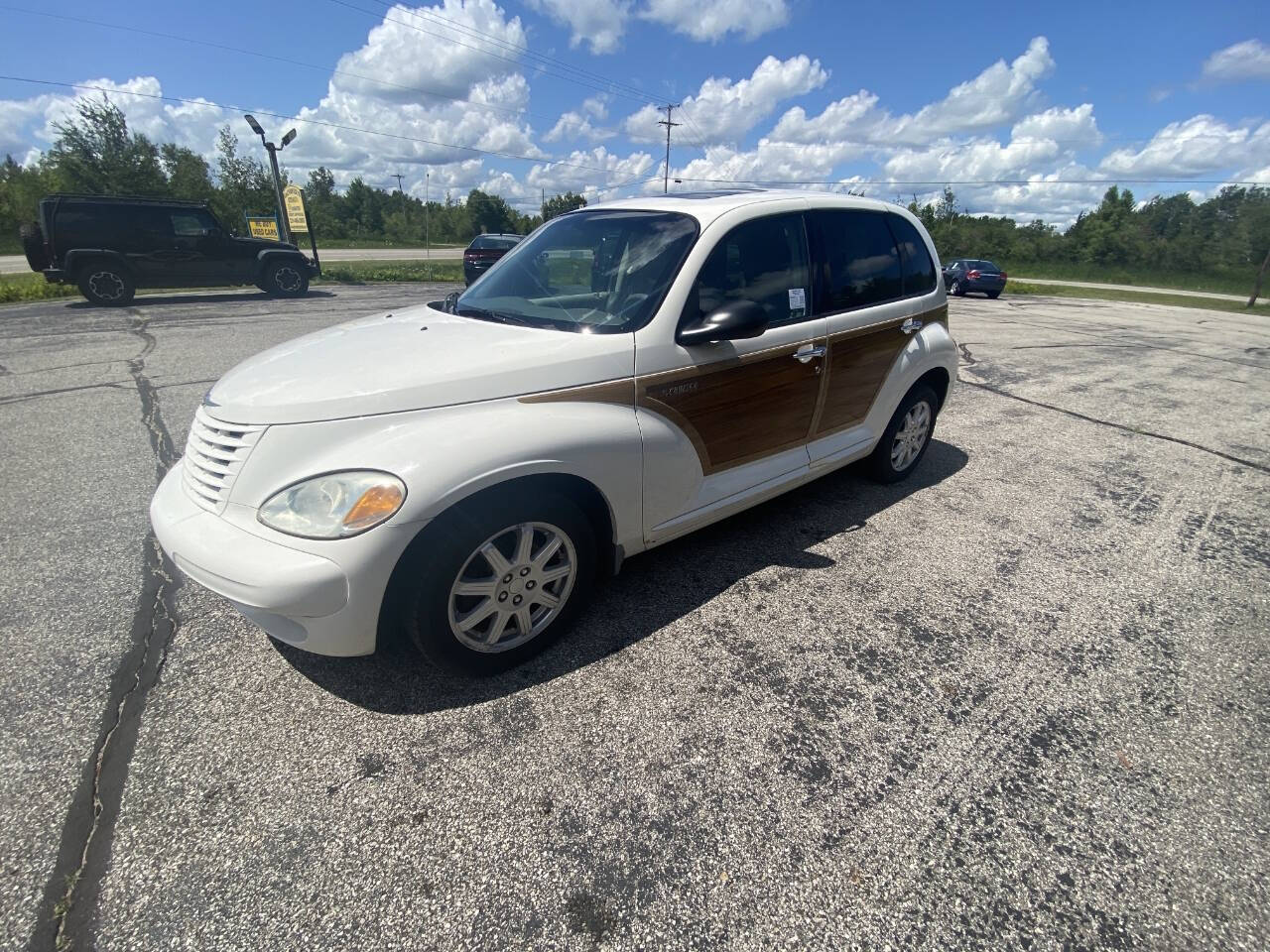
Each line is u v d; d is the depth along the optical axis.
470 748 2.11
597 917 1.60
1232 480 4.71
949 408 6.50
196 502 2.20
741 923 1.59
